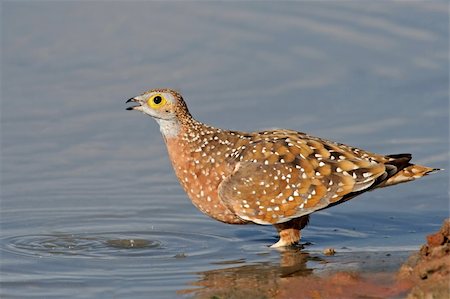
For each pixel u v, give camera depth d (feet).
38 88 65.51
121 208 50.26
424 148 56.90
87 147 58.13
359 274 39.86
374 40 72.43
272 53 70.74
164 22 75.51
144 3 78.48
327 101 63.67
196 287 39.24
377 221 48.42
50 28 74.08
